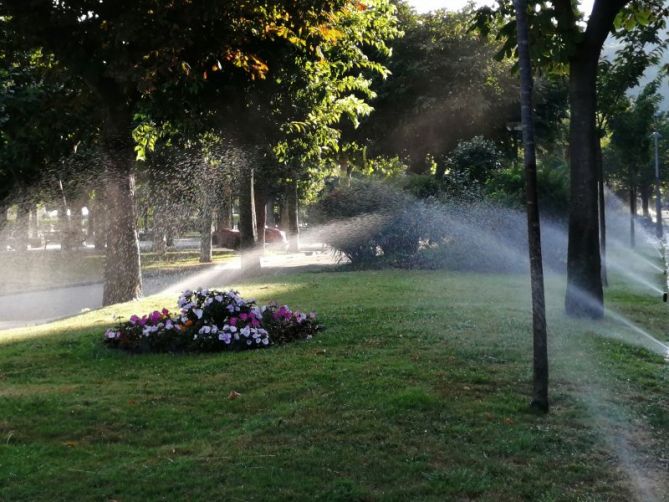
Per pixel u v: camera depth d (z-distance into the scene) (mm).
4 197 21422
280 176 24250
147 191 20344
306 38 13062
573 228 9109
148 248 36312
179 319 7793
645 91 22156
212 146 17891
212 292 8047
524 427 4914
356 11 14648
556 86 29781
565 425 5000
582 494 3916
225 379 6184
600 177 13531
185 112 13250
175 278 20609
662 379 6191
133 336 7582
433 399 5391
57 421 5086
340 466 4254
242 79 13789
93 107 14625
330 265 22000
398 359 6754
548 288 12750
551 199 17969
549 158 28734
